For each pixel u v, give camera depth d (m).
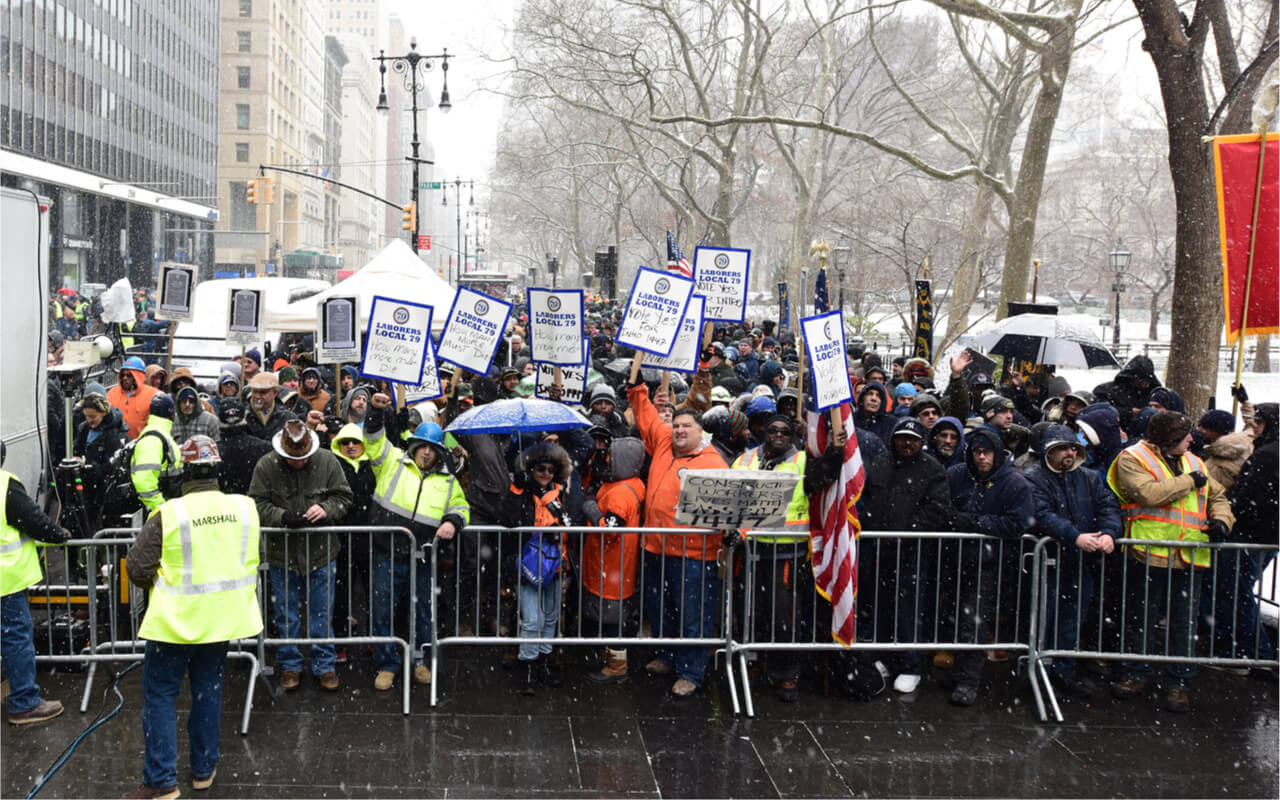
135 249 62.41
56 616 7.17
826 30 33.22
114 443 8.69
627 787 5.69
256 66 94.81
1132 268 55.38
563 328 8.63
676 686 7.02
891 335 45.69
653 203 53.59
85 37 60.16
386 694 6.89
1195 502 7.05
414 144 29.67
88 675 6.56
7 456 7.43
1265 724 6.77
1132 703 7.11
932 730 6.56
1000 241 41.47
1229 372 35.56
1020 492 6.88
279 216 99.94
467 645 7.84
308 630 6.84
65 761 5.79
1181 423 6.93
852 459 6.52
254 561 5.59
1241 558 7.38
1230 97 11.53
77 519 7.51
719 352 14.37
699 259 9.29
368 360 7.85
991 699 7.10
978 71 28.02
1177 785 5.88
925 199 39.97
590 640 6.85
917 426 7.05
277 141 99.69
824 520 6.71
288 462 6.70
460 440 7.73
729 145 31.53
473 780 5.71
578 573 7.32
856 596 7.27
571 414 6.95
